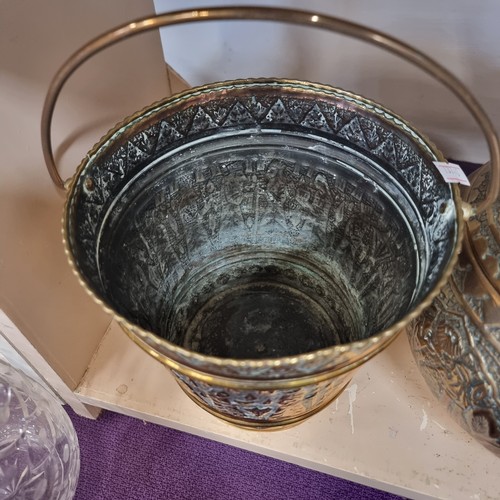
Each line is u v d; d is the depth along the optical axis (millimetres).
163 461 840
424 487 648
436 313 551
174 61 1007
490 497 638
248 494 810
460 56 851
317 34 879
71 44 582
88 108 642
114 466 838
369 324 649
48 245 631
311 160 661
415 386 706
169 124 594
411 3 787
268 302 762
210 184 682
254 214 741
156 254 669
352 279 711
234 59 970
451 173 505
